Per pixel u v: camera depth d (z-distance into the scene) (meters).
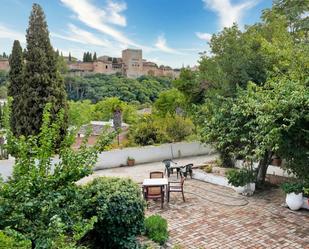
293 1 15.54
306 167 8.64
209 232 7.82
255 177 11.41
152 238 7.12
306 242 7.25
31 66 16.48
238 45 15.14
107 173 15.54
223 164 15.10
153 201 10.39
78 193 4.63
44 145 4.50
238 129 10.47
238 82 14.45
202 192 11.48
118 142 19.62
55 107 16.20
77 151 4.89
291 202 9.38
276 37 13.62
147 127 20.00
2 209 3.98
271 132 7.75
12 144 4.44
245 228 8.07
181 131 20.66
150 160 18.80
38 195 4.23
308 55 9.20
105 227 6.27
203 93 19.52
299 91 7.74
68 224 4.16
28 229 3.95
